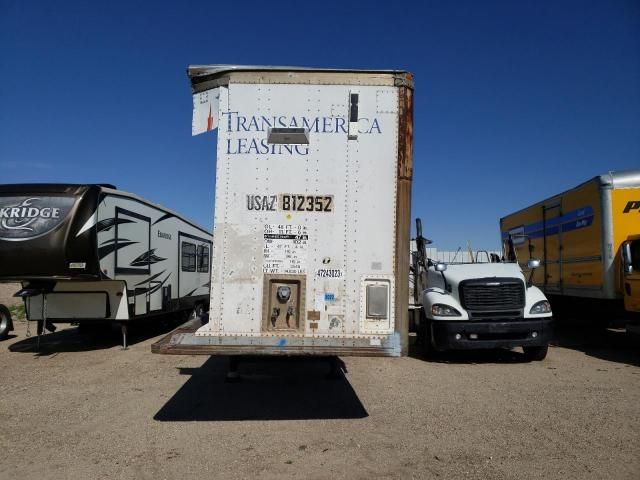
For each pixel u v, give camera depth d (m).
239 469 4.23
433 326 9.05
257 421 5.55
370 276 4.81
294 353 4.68
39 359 9.52
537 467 4.25
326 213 4.85
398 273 4.81
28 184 9.30
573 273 11.60
